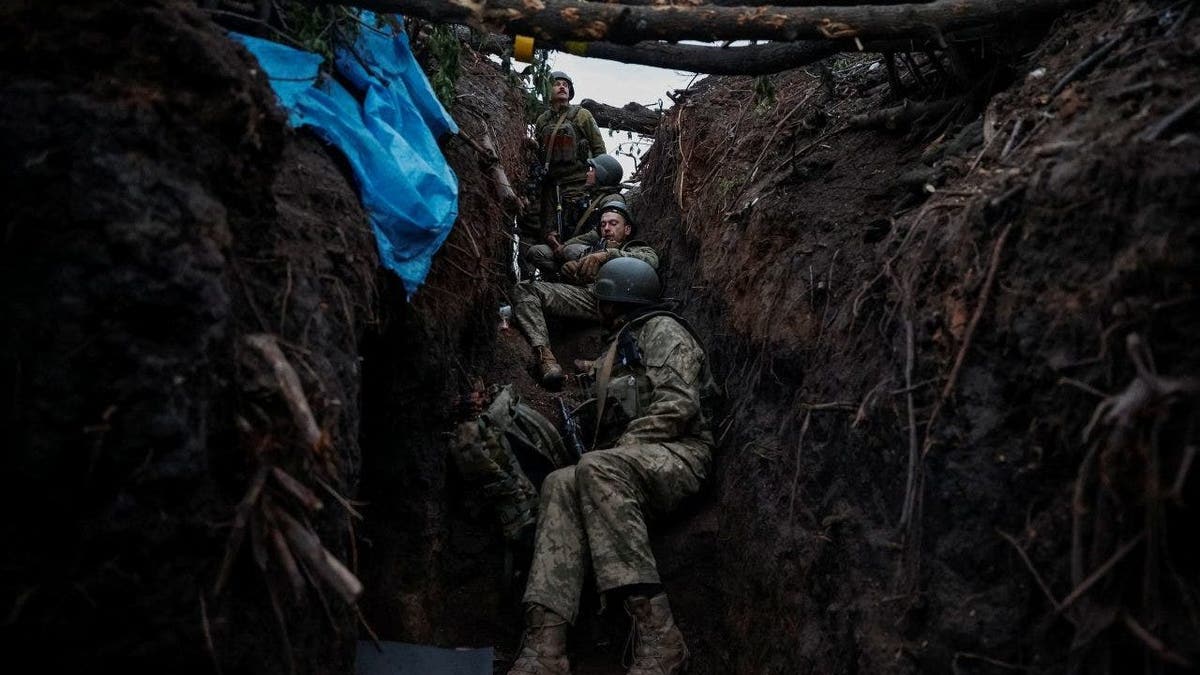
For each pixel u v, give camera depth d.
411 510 3.63
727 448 4.00
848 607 2.62
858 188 3.60
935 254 2.46
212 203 1.83
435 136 3.80
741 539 3.58
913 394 2.38
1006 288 2.14
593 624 3.87
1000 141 2.64
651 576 3.63
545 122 6.96
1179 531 1.62
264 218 2.13
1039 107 2.60
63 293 1.63
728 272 4.42
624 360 4.23
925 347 2.36
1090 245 1.93
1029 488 1.98
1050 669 1.86
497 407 4.02
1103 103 2.28
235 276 1.99
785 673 3.00
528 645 3.57
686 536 3.96
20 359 1.61
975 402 2.16
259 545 1.82
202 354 1.71
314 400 2.06
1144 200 1.80
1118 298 1.77
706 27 2.82
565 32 2.81
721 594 3.73
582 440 4.28
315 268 2.39
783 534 3.17
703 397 4.19
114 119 1.71
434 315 3.62
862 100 4.40
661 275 5.92
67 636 1.65
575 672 3.74
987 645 2.01
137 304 1.66
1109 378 1.77
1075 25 2.83
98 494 1.63
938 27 2.89
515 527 3.89
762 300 3.81
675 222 6.00
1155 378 1.61
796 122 4.76
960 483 2.15
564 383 5.32
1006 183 2.28
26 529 1.61
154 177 1.72
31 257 1.64
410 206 3.04
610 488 3.71
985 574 2.07
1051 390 1.94
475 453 3.83
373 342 3.35
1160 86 2.12
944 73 3.56
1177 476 1.55
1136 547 1.66
